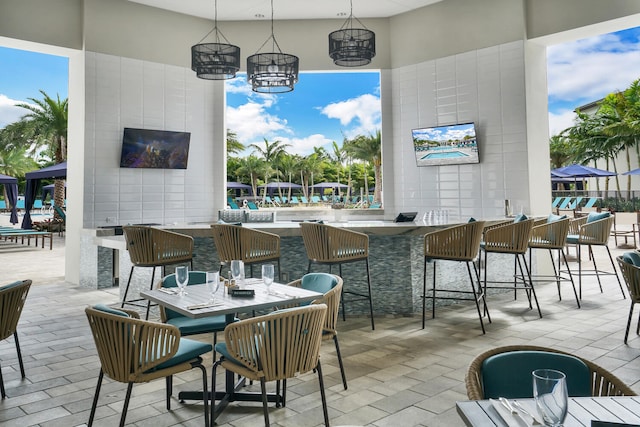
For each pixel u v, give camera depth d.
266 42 8.59
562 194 20.48
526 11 7.32
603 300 6.04
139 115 7.82
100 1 7.44
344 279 5.49
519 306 5.80
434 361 3.83
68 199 7.73
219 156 8.66
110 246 6.43
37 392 3.31
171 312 3.55
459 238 4.70
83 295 6.76
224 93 8.73
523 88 7.30
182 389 3.35
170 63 8.16
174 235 4.75
